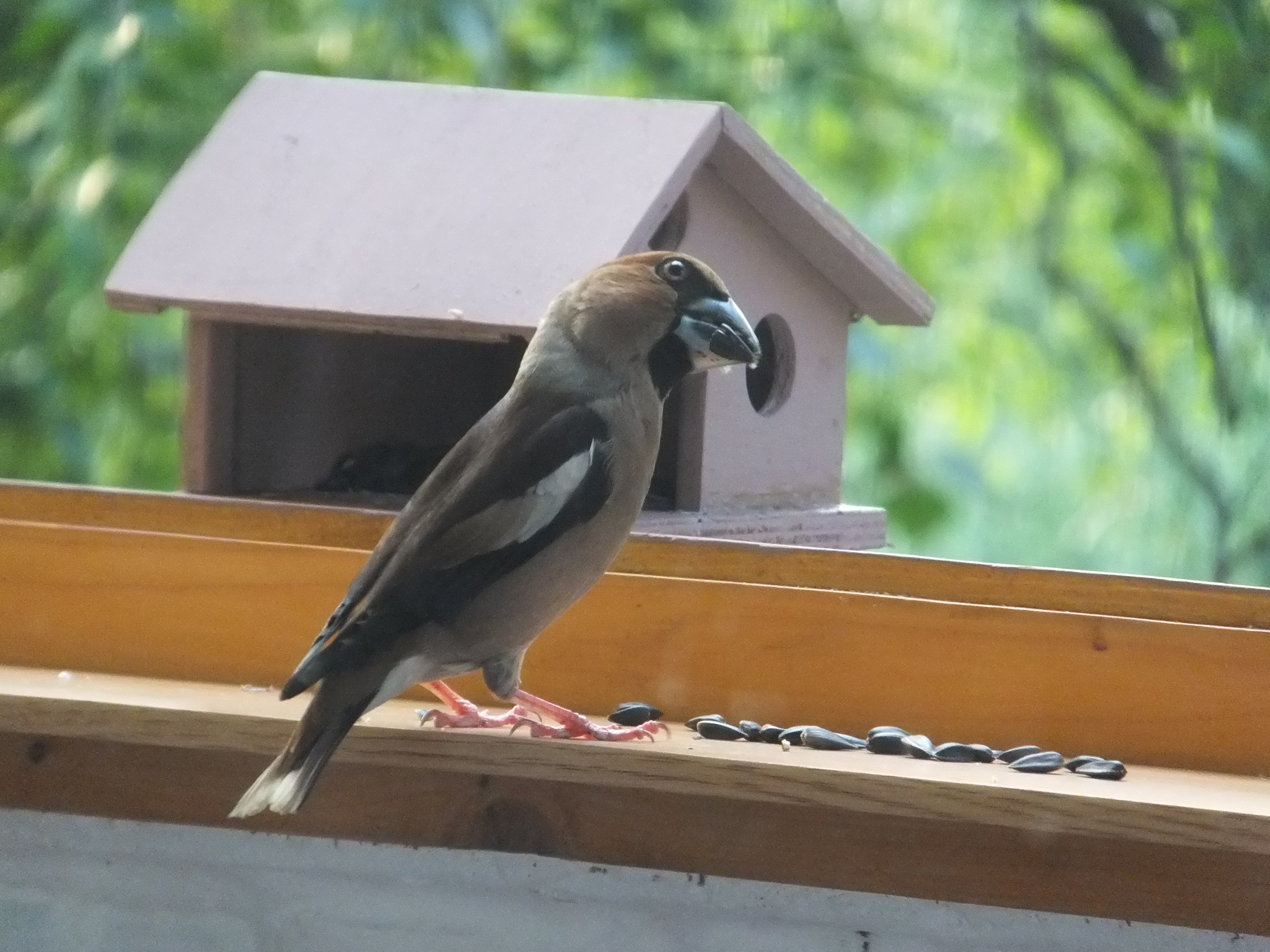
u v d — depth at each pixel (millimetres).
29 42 14891
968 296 20188
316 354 9383
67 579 7719
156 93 15312
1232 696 7055
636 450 7012
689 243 8648
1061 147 17594
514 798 6898
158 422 16750
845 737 7012
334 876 7289
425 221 8523
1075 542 19688
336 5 15641
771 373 9398
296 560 7586
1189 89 15656
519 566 6691
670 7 16547
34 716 6625
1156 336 18438
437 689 7199
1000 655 7188
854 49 18031
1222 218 15367
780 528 8812
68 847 7461
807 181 9078
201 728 6570
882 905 6926
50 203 15602
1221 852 6477
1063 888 6570
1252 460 15570
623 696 7438
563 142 8750
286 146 9094
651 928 7070
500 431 6988
